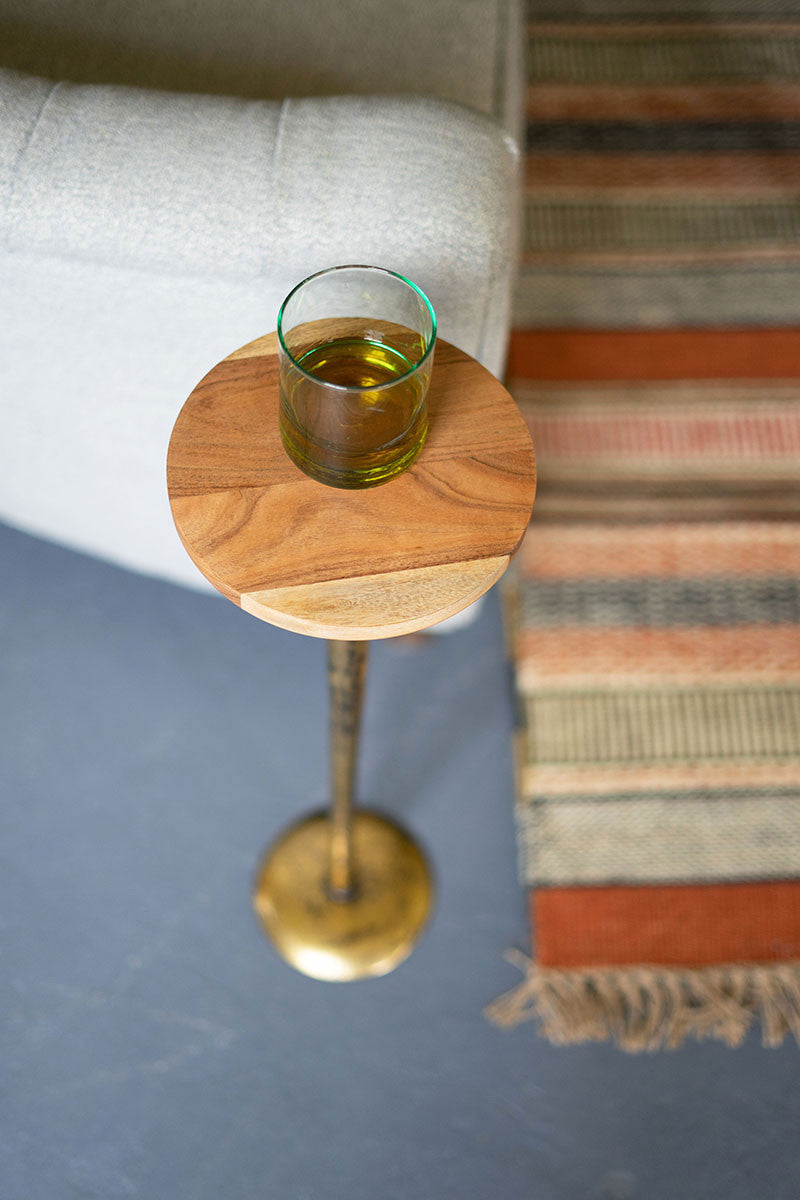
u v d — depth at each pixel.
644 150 2.13
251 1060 1.38
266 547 1.00
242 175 1.09
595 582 1.66
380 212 1.08
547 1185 1.33
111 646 1.62
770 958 1.43
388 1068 1.38
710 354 1.89
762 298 1.96
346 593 0.98
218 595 1.66
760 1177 1.33
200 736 1.56
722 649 1.61
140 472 1.38
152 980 1.42
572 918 1.45
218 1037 1.39
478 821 1.52
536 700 1.57
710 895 1.47
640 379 1.86
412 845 1.50
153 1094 1.36
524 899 1.48
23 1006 1.40
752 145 2.15
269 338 1.09
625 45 2.29
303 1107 1.36
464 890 1.48
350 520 1.01
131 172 1.09
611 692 1.58
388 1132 1.35
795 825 1.51
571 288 1.96
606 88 2.21
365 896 1.45
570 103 2.19
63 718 1.57
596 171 2.10
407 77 1.41
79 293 1.16
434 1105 1.36
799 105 2.21
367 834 1.49
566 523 1.71
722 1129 1.36
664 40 2.30
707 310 1.94
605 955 1.43
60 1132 1.34
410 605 0.98
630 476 1.76
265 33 1.43
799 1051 1.39
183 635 1.63
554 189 2.07
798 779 1.54
